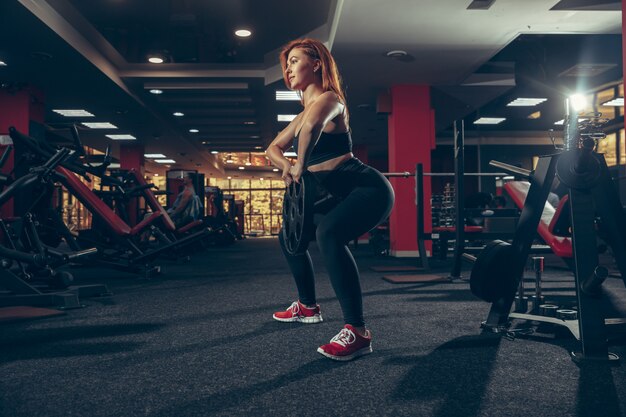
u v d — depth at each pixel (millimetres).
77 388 1280
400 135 7027
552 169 1771
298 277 2092
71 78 6617
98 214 3738
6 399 1198
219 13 5672
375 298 2775
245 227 20609
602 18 4883
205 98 7992
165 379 1354
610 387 1257
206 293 3082
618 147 11211
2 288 3098
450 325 2045
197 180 8391
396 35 5305
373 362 1506
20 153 3115
